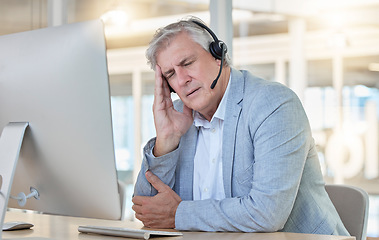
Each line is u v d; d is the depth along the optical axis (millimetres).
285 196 1281
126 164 5250
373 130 5000
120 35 4965
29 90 1188
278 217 1261
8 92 1225
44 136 1185
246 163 1417
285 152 1320
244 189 1417
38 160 1217
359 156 5066
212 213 1271
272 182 1287
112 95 5590
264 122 1366
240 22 3914
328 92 5035
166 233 1137
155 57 1496
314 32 4891
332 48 4977
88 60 1093
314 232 1416
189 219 1290
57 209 1249
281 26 4551
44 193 1248
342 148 5023
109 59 5590
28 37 1210
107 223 1508
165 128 1493
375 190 5047
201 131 1583
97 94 1092
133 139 5410
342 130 5008
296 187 1316
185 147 1582
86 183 1163
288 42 4637
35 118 1189
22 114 1209
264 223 1240
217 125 1530
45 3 3367
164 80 1532
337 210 1602
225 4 2391
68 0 3322
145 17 4406
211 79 1467
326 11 4906
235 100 1473
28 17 3400
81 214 1215
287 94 1409
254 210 1245
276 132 1340
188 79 1451
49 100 1158
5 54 1234
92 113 1105
